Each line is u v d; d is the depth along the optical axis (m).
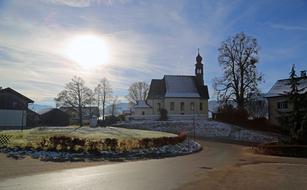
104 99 98.81
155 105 85.69
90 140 28.64
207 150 36.66
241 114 64.75
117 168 20.38
